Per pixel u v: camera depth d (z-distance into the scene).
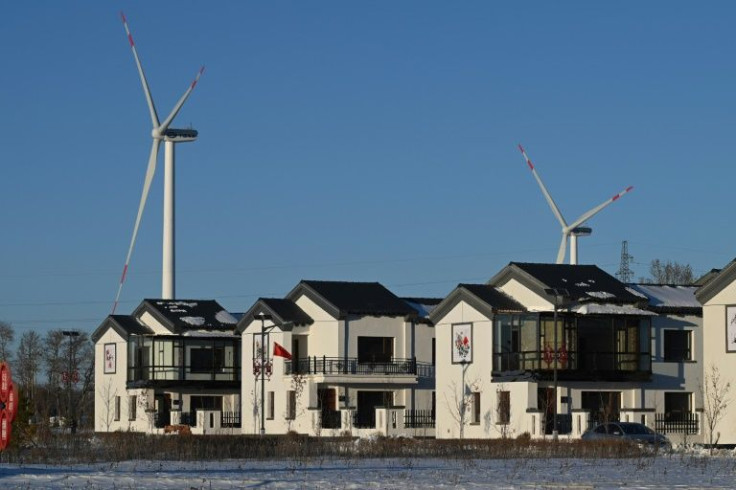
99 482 41.44
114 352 109.44
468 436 82.44
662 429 79.75
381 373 92.12
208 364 105.56
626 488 40.03
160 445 65.50
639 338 81.31
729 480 43.66
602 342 81.06
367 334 92.50
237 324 100.56
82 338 148.62
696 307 83.50
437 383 85.69
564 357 78.31
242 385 99.31
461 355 83.81
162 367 103.75
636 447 62.47
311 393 90.88
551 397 79.50
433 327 94.94
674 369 82.56
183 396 105.06
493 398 80.75
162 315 106.06
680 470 48.78
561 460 55.69
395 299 95.00
